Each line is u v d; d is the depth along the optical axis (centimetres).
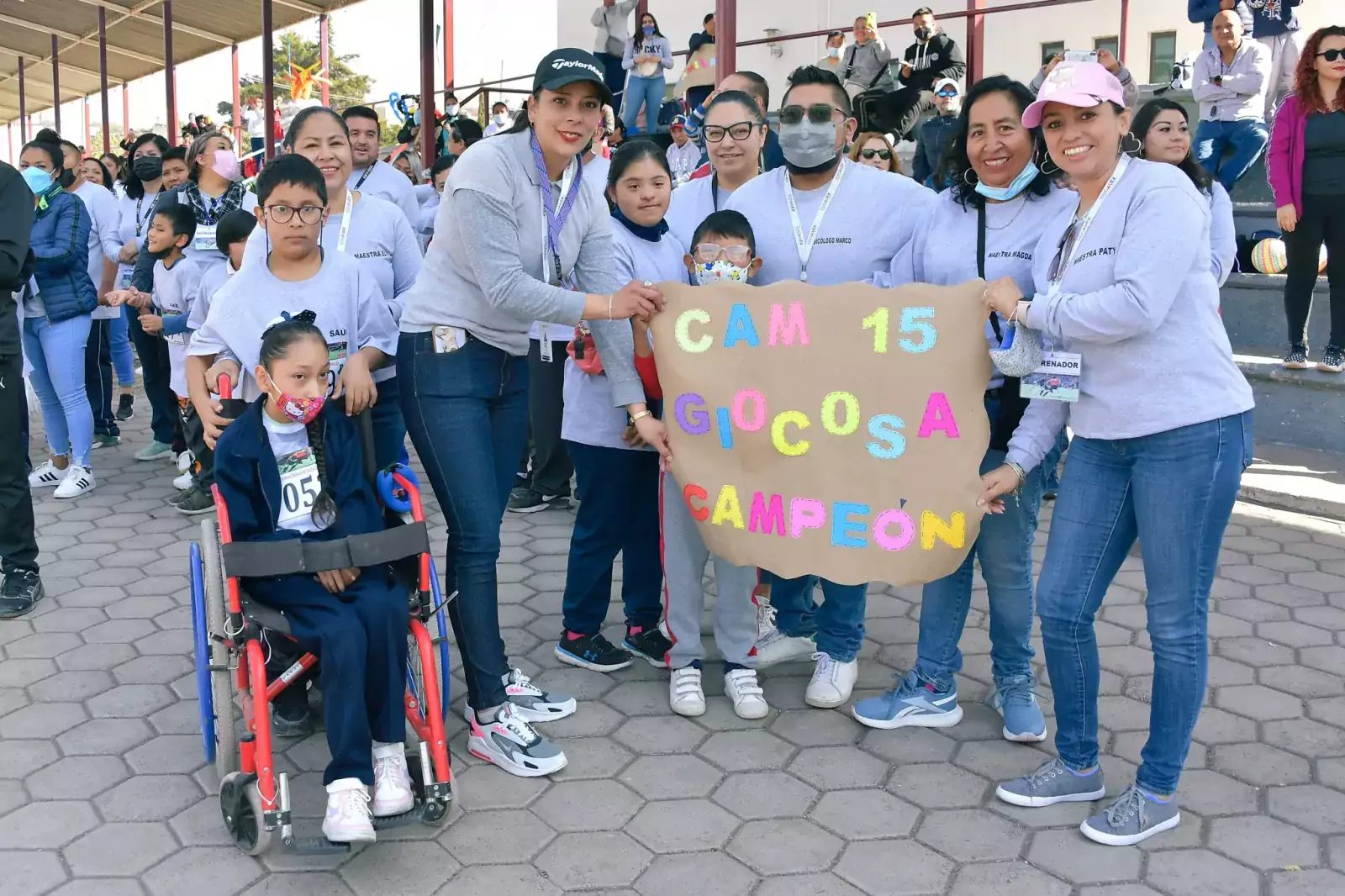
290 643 314
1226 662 416
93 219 750
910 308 333
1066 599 306
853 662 395
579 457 398
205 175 604
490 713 351
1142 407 282
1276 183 657
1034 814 319
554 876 291
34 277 636
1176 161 484
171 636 452
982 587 501
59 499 660
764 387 349
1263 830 306
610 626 462
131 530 602
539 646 441
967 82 1059
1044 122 285
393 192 555
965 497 330
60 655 432
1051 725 372
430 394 339
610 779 341
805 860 297
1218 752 349
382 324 378
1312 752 349
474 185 318
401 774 298
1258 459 664
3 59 3038
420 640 304
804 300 345
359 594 300
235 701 373
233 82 2250
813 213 381
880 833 310
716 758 354
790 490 351
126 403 882
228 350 351
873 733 370
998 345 334
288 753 356
